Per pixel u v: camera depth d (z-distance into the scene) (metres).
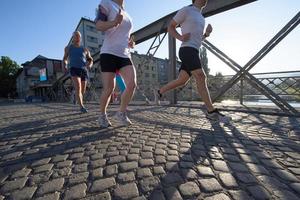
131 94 3.12
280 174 1.49
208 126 3.16
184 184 1.35
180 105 6.72
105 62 3.01
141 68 9.34
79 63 5.09
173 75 7.51
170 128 3.04
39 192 1.29
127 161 1.74
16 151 2.08
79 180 1.43
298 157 1.82
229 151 1.98
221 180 1.40
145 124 3.38
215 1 6.33
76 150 2.06
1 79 70.62
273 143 2.23
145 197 1.21
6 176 1.52
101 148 2.11
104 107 3.16
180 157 1.82
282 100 4.54
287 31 4.35
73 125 3.43
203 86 3.22
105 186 1.34
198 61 3.14
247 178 1.43
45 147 2.19
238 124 3.28
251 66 5.04
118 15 2.74
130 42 3.46
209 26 3.61
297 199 1.18
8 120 4.38
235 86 7.07
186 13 3.12
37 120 4.22
